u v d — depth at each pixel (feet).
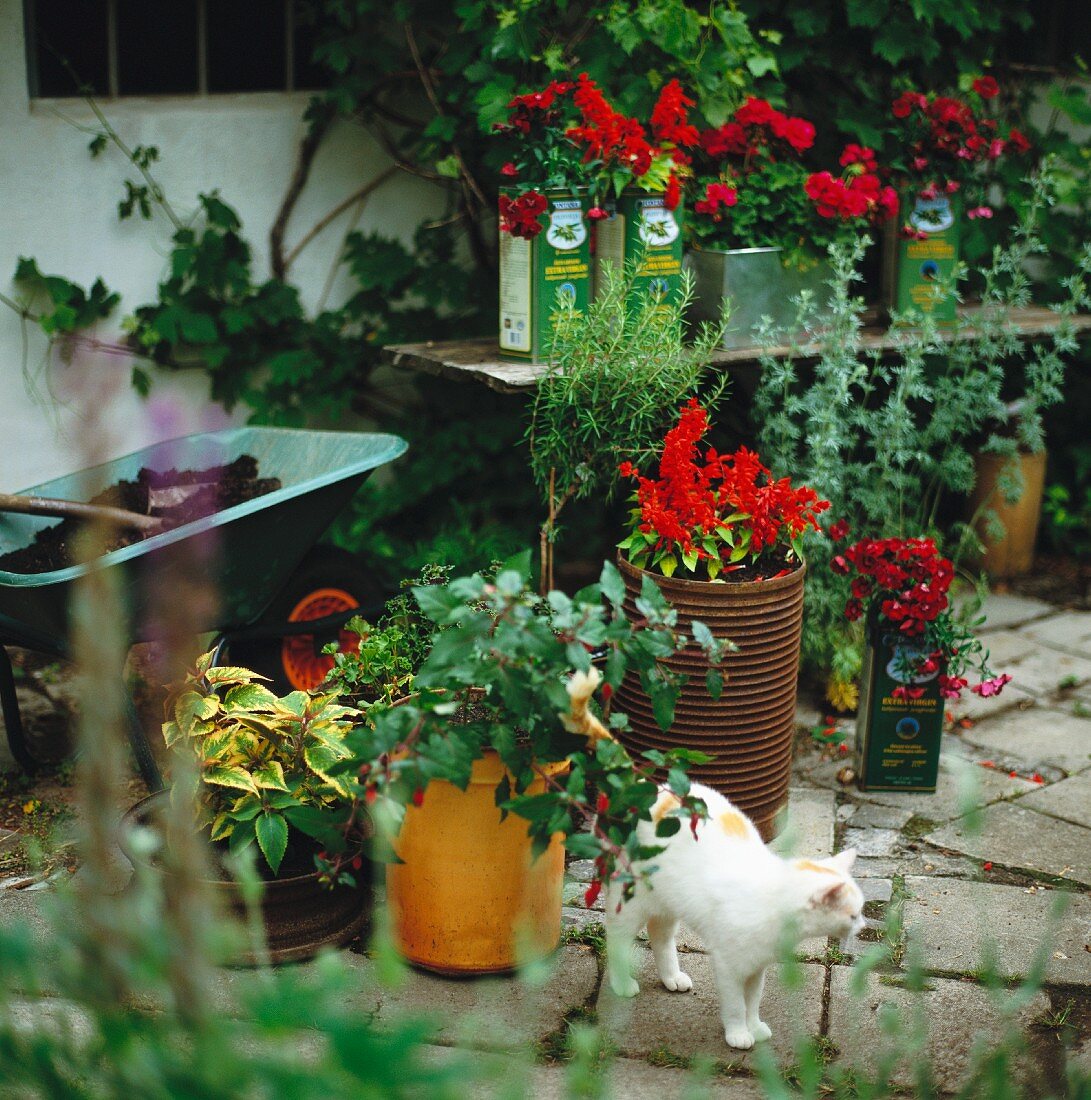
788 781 12.56
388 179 18.17
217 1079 5.29
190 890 5.40
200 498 13.62
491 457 18.30
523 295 14.43
